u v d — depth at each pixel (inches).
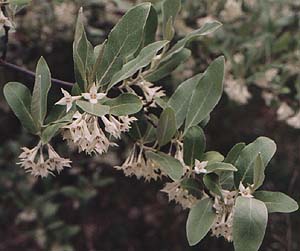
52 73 34.1
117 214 39.3
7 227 37.1
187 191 17.5
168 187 17.4
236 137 36.4
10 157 36.3
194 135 17.1
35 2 31.8
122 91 18.3
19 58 33.2
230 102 33.1
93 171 36.0
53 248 35.7
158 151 17.4
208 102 17.2
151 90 18.2
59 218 38.1
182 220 39.6
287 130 36.0
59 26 32.3
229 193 16.2
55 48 33.4
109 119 15.9
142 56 16.0
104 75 15.6
